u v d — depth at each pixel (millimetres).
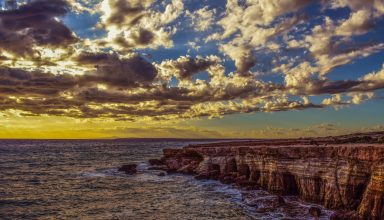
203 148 85938
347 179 42750
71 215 45344
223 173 72188
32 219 43562
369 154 40656
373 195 37250
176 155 97500
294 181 52625
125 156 155000
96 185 69125
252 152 63125
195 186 66000
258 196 53062
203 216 44031
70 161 127625
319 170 47031
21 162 123312
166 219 42906
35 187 67188
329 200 44406
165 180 74375
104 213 46281
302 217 41219
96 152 189875
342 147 44531
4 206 50344
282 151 53969
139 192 60969
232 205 49656
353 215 38438
